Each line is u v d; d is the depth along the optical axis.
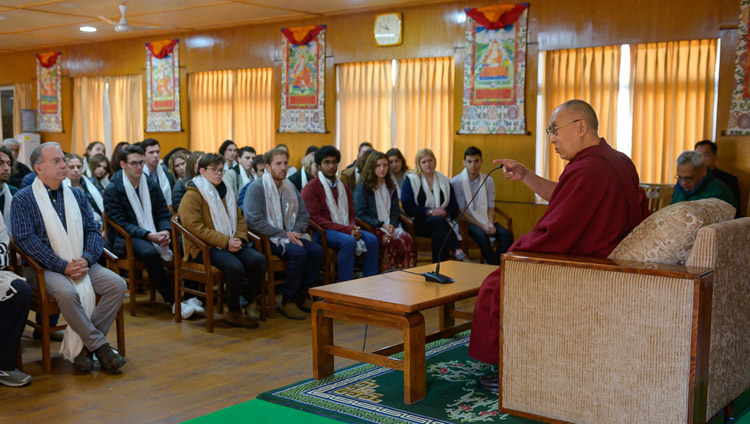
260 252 4.96
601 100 6.95
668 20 6.43
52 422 2.94
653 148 6.73
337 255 5.43
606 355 2.66
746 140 6.09
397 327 3.14
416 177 6.20
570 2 6.93
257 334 4.53
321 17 8.70
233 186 6.56
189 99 10.27
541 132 7.30
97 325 3.79
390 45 8.14
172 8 8.30
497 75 7.42
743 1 6.03
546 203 7.24
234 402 3.20
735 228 2.76
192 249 4.75
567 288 2.74
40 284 3.58
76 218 3.82
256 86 9.55
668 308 2.51
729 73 6.15
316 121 8.84
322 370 3.51
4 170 4.09
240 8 8.27
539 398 2.85
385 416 2.96
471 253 7.36
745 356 3.01
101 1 7.93
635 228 2.82
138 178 5.19
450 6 7.69
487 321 3.20
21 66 12.38
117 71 11.05
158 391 3.36
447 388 3.34
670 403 2.53
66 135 11.91
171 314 5.08
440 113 8.00
